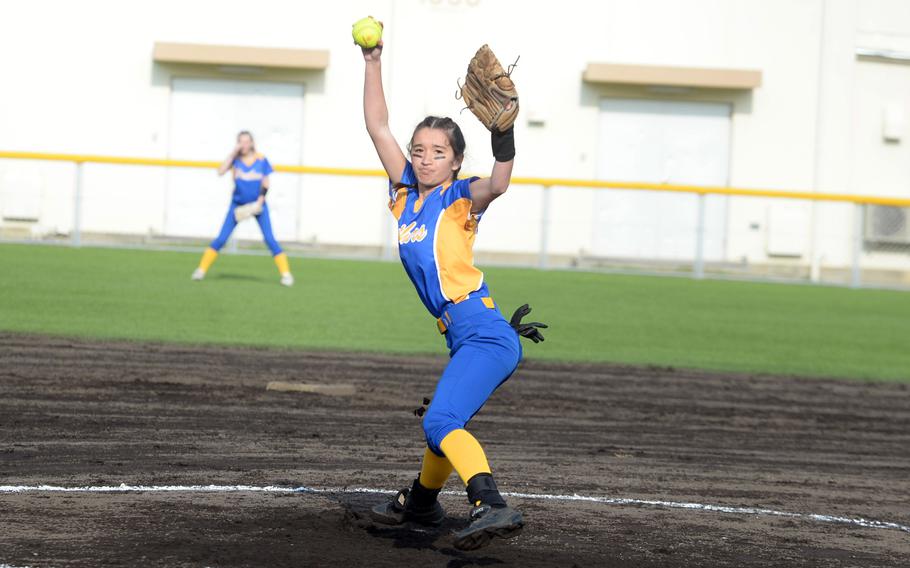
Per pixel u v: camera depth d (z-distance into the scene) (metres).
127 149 93.12
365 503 21.92
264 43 93.06
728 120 95.75
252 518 20.30
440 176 18.31
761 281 88.44
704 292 74.69
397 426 30.52
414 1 92.44
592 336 51.12
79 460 24.50
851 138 96.25
